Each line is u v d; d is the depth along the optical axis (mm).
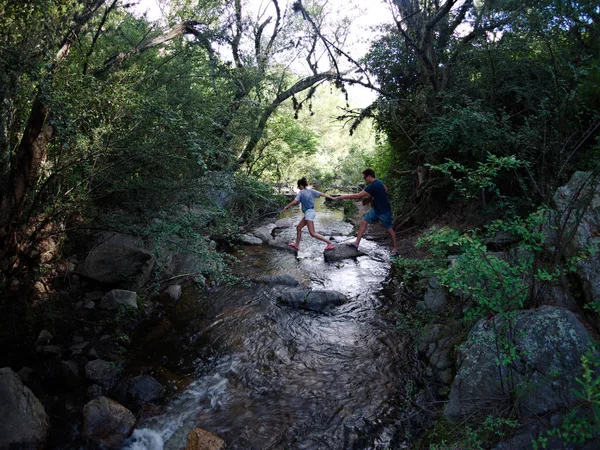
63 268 5172
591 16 5066
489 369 2977
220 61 6824
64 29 3770
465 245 2742
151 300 5270
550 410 2572
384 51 8430
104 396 3473
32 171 3924
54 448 3027
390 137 9531
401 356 4195
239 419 3395
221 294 5754
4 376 3049
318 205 13508
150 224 4762
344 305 5477
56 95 3393
